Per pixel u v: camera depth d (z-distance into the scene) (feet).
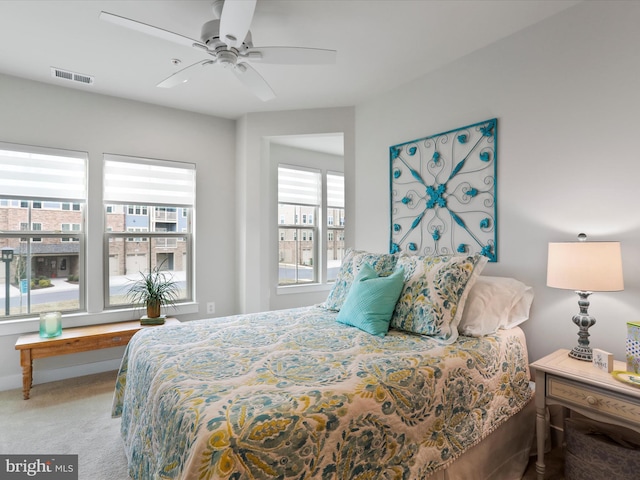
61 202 10.52
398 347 5.79
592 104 6.60
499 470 5.94
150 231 12.00
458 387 5.27
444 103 9.15
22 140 9.76
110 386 9.79
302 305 15.87
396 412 4.44
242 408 3.76
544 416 5.82
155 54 8.53
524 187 7.59
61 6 6.72
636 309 6.08
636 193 6.08
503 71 7.94
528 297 7.25
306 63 7.14
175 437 3.76
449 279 6.68
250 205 12.73
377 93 10.85
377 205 11.00
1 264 9.78
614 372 5.38
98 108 10.84
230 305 13.29
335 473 3.80
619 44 6.27
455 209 8.87
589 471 5.47
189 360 5.25
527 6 6.86
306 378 4.56
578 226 6.77
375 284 7.12
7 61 8.87
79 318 10.53
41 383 9.98
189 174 12.57
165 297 12.02
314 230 16.52
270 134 12.52
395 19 7.23
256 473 3.33
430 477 4.80
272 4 6.71
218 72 9.46
